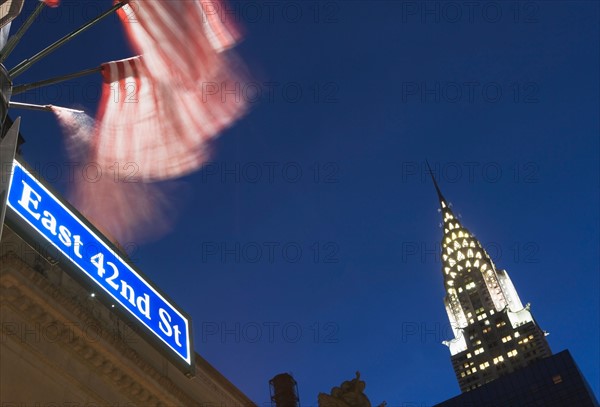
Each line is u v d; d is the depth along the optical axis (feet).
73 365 56.95
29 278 54.60
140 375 61.98
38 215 55.67
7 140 45.57
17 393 51.19
